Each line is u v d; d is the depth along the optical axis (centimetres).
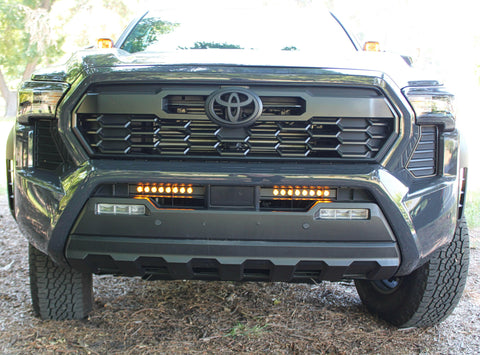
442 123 239
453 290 275
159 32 338
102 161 231
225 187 229
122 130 231
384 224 230
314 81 228
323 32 345
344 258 231
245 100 224
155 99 227
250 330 286
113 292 346
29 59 3000
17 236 503
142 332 282
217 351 260
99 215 231
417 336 285
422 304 278
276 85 228
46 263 279
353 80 229
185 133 231
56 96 235
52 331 279
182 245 230
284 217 227
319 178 225
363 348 268
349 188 230
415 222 233
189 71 228
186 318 303
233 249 229
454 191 245
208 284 368
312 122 229
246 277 250
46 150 245
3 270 391
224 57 250
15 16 2847
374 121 232
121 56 252
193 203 234
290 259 230
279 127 229
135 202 229
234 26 344
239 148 231
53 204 233
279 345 268
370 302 316
